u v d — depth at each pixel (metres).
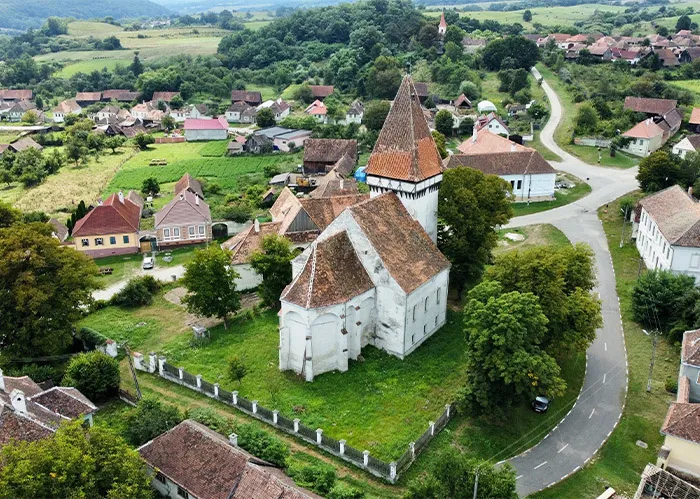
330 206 96.69
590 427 59.53
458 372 66.31
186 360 69.88
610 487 51.72
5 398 51.50
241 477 45.44
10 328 68.62
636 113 173.25
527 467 53.97
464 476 44.59
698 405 54.25
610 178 137.25
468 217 80.12
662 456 53.19
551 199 126.62
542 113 184.00
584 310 64.81
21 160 164.88
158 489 49.16
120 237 107.12
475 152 140.12
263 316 80.00
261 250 89.12
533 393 55.84
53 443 42.56
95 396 62.06
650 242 93.00
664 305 75.94
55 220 116.75
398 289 66.31
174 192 142.00
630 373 68.31
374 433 56.53
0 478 39.88
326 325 64.38
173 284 92.56
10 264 69.19
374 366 67.12
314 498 44.25
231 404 61.50
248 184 150.25
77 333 75.50
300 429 56.31
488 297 61.56
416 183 73.31
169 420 53.97
